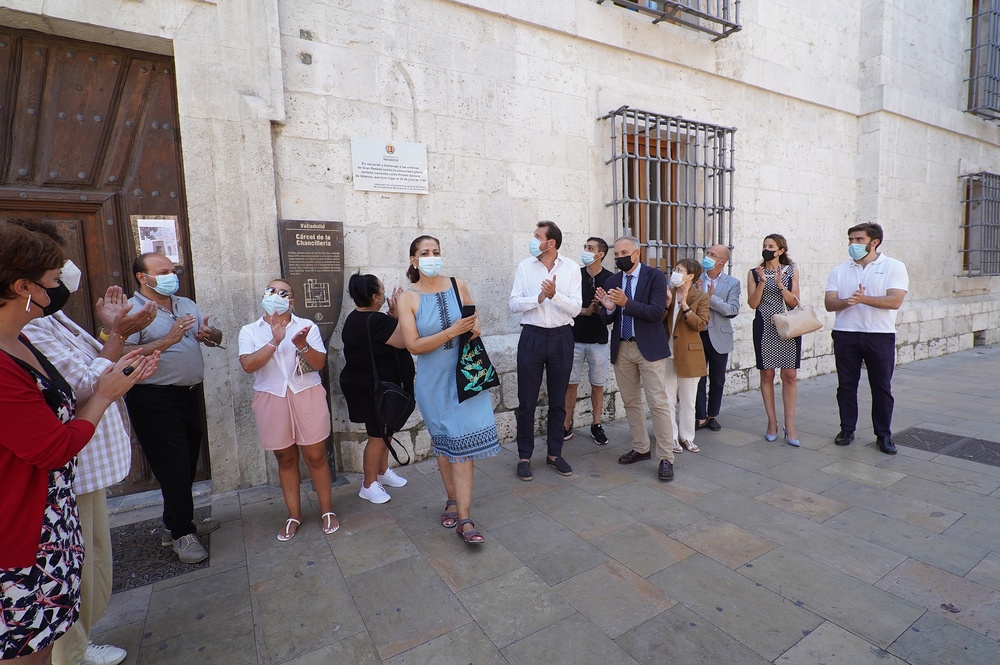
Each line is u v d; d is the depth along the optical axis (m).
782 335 4.16
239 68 3.52
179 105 3.39
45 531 1.39
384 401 2.89
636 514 3.24
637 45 5.34
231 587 2.55
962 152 8.97
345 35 3.91
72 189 3.40
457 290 3.00
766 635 2.12
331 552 2.86
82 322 3.47
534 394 3.89
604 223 5.32
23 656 1.35
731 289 4.77
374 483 3.51
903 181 7.92
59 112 3.33
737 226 6.33
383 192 4.12
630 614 2.28
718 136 5.83
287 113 3.74
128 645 2.15
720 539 2.91
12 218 1.61
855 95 7.46
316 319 3.79
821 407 5.67
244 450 3.73
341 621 2.28
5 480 1.30
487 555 2.79
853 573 2.55
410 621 2.27
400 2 4.11
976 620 2.18
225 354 3.61
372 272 4.11
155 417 2.75
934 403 5.75
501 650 2.08
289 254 3.68
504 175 4.69
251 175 3.58
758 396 6.18
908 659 1.97
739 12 6.10
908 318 7.97
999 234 9.46
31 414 1.30
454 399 2.90
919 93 8.05
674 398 4.20
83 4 3.08
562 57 4.95
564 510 3.31
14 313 1.40
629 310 3.68
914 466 3.95
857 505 3.30
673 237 5.98
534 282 3.90
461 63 4.41
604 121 5.23
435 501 3.50
